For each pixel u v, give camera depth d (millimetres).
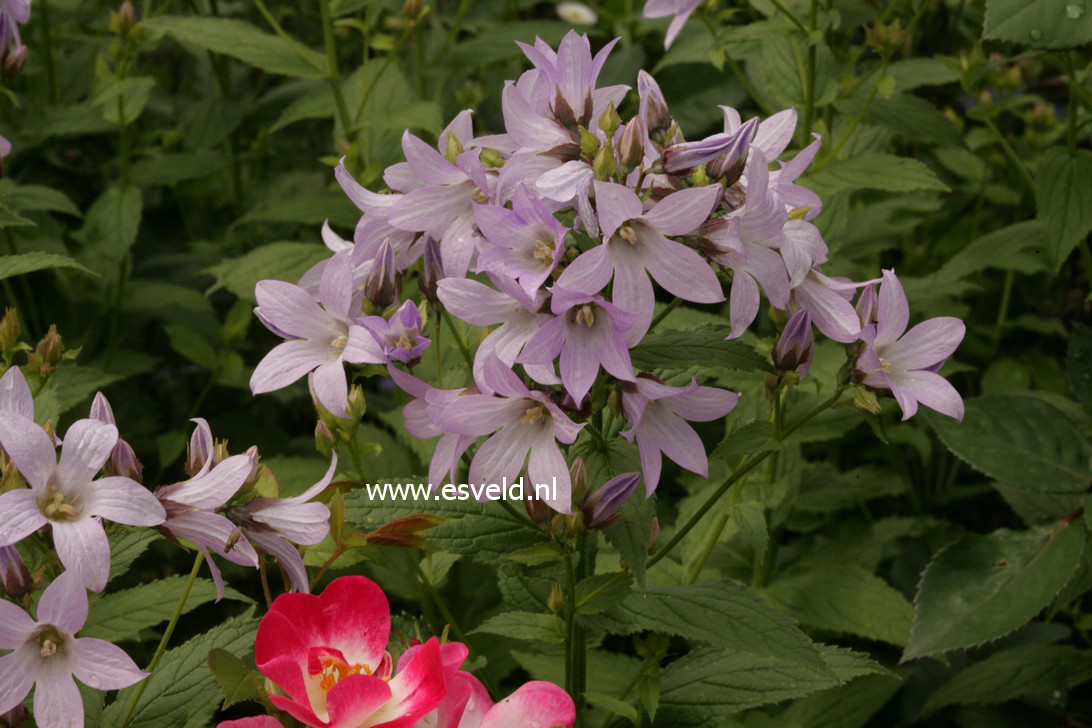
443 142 594
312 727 464
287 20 1346
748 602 585
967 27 1280
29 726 561
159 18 944
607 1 1333
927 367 580
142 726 540
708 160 539
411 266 595
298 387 1115
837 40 1169
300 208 915
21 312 1114
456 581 880
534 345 509
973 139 1092
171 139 1215
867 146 991
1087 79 851
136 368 1069
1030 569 716
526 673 896
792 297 574
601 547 756
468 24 1139
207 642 555
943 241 1180
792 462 792
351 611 492
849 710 793
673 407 560
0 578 496
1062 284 1137
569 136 550
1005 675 807
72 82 1198
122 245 996
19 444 480
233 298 1185
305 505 521
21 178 1110
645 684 589
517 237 522
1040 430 723
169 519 506
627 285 518
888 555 927
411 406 548
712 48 908
